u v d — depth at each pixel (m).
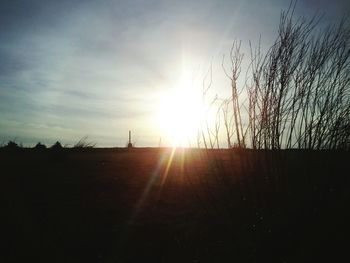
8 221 5.45
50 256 4.30
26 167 10.35
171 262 3.95
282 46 3.71
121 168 10.94
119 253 4.34
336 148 3.54
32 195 7.02
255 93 3.78
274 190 3.61
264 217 3.60
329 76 3.59
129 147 19.86
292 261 3.35
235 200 3.84
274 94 3.67
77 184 8.19
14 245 4.59
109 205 6.35
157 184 8.18
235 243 3.69
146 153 16.33
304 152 3.58
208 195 4.25
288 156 3.61
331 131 3.55
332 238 3.35
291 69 3.66
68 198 6.88
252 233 3.61
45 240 4.76
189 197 6.55
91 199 6.77
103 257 4.24
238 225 3.75
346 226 3.38
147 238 4.70
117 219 5.54
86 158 13.76
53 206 6.29
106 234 4.93
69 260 4.19
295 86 3.63
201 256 3.90
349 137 3.56
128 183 8.33
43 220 5.53
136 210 6.03
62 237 4.86
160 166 11.19
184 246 4.26
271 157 3.64
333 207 3.41
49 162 11.82
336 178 3.49
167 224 5.13
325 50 3.62
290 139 3.62
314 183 3.51
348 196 3.44
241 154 3.82
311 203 3.45
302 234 3.41
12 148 14.09
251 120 3.77
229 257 3.69
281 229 3.48
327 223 3.37
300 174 3.58
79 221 5.48
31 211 5.97
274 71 3.70
